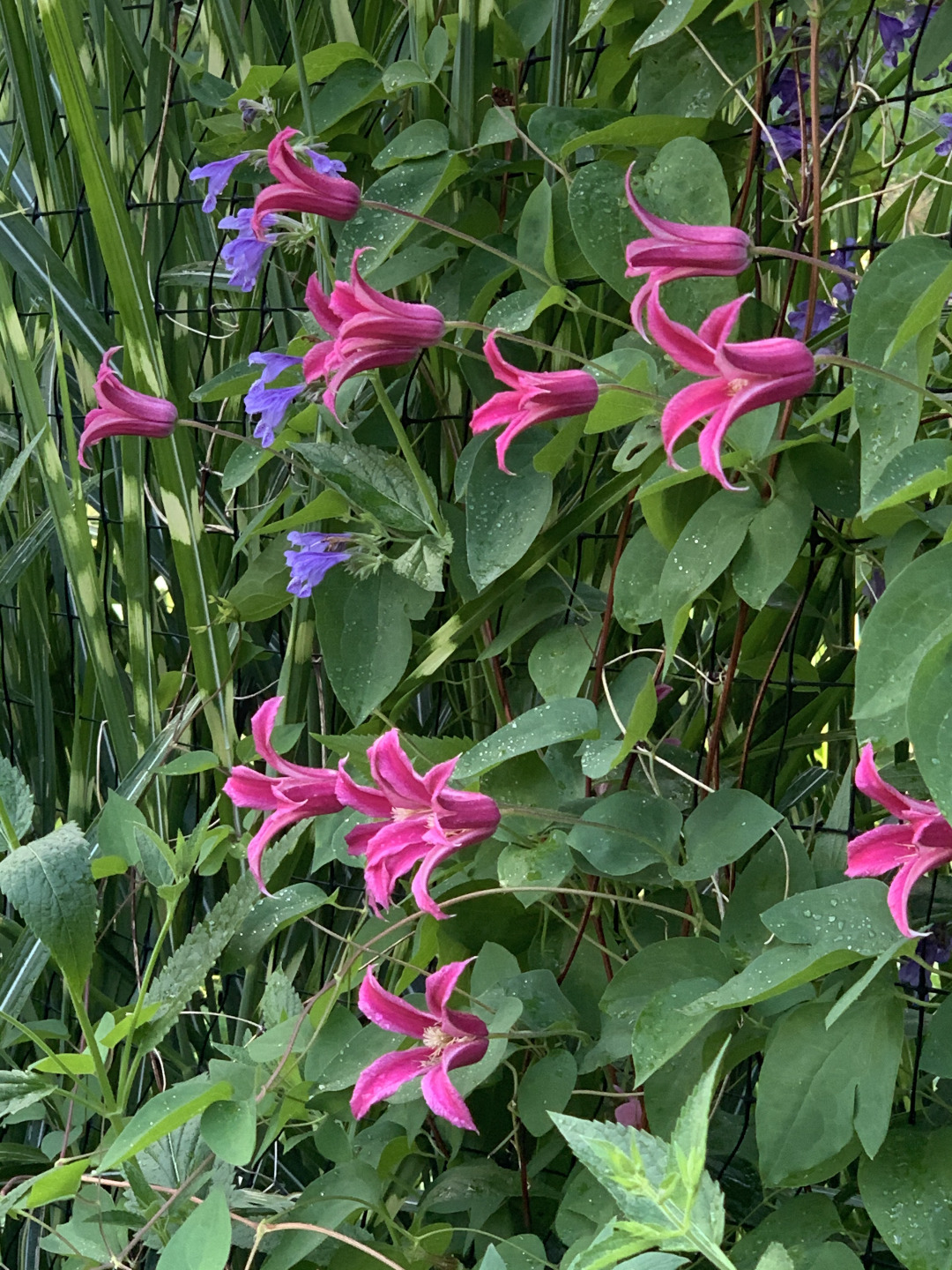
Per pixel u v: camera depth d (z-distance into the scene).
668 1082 1.09
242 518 1.62
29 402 1.44
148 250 1.59
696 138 1.12
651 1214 0.54
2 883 0.98
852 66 1.31
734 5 1.11
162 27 1.53
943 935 1.19
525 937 1.32
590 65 1.45
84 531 1.45
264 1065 1.20
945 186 1.50
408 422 1.40
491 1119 1.35
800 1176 0.97
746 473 1.09
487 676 1.39
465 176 1.34
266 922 1.30
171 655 1.68
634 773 1.31
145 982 1.14
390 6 1.53
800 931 0.95
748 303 1.15
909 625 0.84
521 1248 1.07
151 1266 1.50
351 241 1.27
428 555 1.26
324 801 1.15
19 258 1.49
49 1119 1.52
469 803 1.06
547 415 1.05
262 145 1.45
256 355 1.30
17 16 1.53
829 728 1.52
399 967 1.43
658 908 1.17
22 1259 1.61
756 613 1.34
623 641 1.41
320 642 1.33
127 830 1.27
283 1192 1.53
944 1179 0.96
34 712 1.72
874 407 0.93
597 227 1.15
